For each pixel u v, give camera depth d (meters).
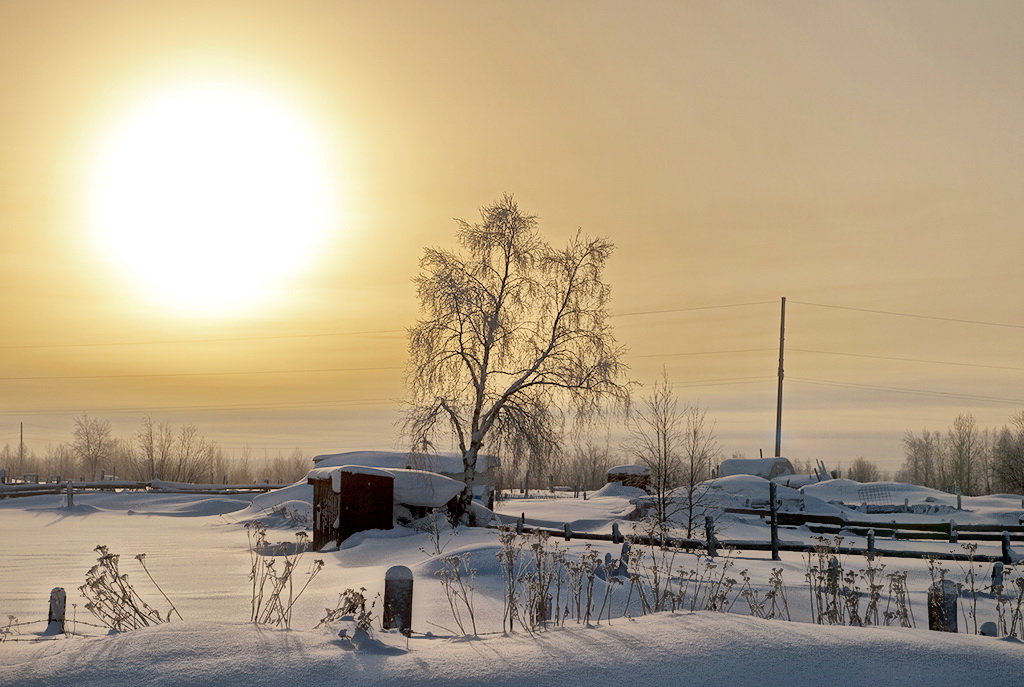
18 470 106.44
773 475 49.91
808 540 28.80
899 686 5.82
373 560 20.58
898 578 10.45
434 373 30.17
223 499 43.19
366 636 6.67
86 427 98.81
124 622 8.78
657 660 6.14
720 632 6.62
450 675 5.97
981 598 13.84
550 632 7.02
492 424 30.44
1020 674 6.05
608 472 52.09
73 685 5.73
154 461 85.50
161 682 5.73
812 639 6.46
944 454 96.88
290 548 24.45
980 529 26.94
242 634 6.55
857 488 45.91
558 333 31.12
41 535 28.27
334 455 37.44
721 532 30.75
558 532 22.83
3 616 11.95
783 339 55.25
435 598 11.99
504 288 31.12
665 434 33.72
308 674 5.91
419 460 30.00
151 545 24.62
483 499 39.31
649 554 19.38
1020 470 67.19
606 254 31.11
